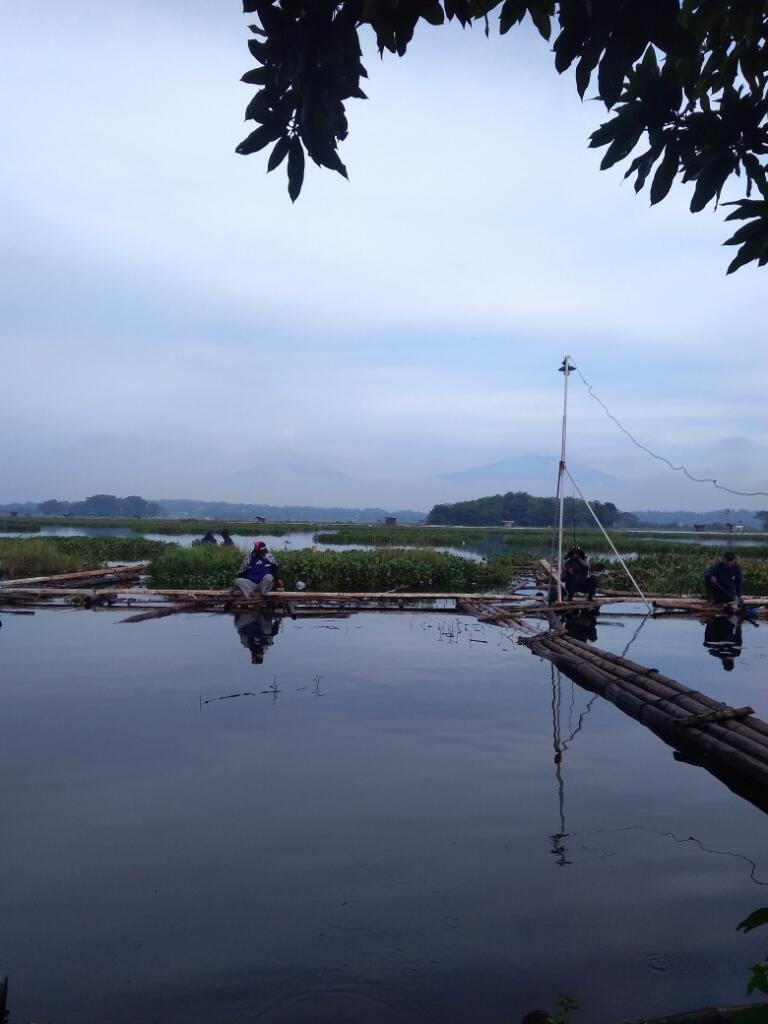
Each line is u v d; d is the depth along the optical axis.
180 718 7.22
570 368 14.59
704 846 4.57
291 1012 3.04
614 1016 3.01
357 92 2.68
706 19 2.49
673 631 13.52
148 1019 3.00
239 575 16.55
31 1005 3.09
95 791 5.33
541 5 2.40
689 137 2.50
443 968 3.34
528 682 9.04
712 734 6.45
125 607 15.42
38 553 22.31
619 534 71.25
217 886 4.03
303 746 6.40
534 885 4.06
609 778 5.76
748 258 2.60
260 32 2.64
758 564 25.56
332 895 3.94
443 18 2.54
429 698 8.16
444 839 4.61
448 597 16.58
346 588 20.03
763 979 1.67
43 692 8.25
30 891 3.97
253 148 2.77
